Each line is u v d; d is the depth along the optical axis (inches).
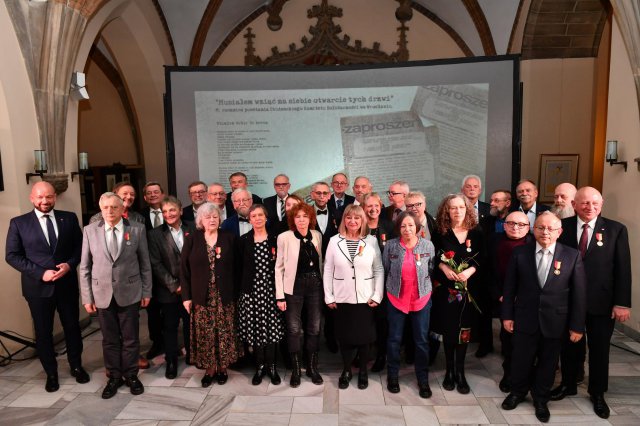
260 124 221.1
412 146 220.1
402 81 217.8
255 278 134.8
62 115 178.9
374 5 353.4
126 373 134.6
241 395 132.1
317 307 136.3
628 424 114.9
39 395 134.0
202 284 132.0
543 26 277.9
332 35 355.6
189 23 314.5
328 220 163.9
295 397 130.3
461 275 123.1
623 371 143.9
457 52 350.0
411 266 126.9
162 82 310.5
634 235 170.9
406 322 149.3
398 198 153.6
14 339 155.6
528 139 296.5
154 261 139.6
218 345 134.7
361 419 118.7
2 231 159.6
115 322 132.3
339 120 220.8
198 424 118.1
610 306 118.3
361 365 134.2
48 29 169.6
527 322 116.1
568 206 140.0
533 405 123.0
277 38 357.7
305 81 219.8
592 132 291.1
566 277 112.3
